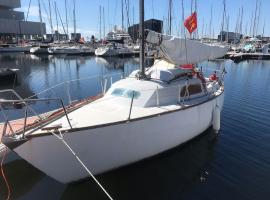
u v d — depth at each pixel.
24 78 23.44
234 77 23.52
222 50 9.12
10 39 62.03
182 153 7.92
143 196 6.12
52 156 5.58
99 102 7.50
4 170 7.22
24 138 5.21
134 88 7.40
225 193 6.26
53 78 23.58
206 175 6.92
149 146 6.86
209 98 8.60
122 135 6.21
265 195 6.18
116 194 6.15
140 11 7.36
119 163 6.51
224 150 8.21
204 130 8.79
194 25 8.88
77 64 34.56
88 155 5.95
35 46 49.97
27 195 6.23
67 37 53.16
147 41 7.55
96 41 55.59
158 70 8.20
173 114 7.04
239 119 11.06
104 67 31.58
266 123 10.62
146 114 6.64
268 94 16.12
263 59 42.62
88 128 5.69
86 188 6.31
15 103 5.63
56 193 6.24
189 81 8.32
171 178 6.76
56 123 6.01
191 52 8.24
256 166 7.37
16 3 66.38
